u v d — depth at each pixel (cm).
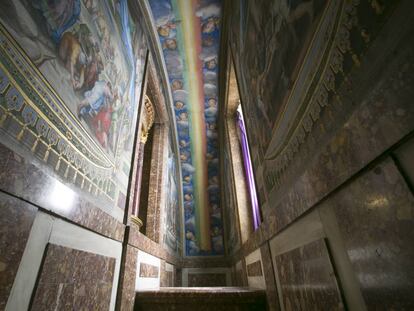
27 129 108
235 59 405
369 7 73
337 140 92
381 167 69
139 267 272
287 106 152
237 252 491
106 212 193
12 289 92
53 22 140
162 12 493
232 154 541
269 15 195
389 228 67
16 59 106
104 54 219
